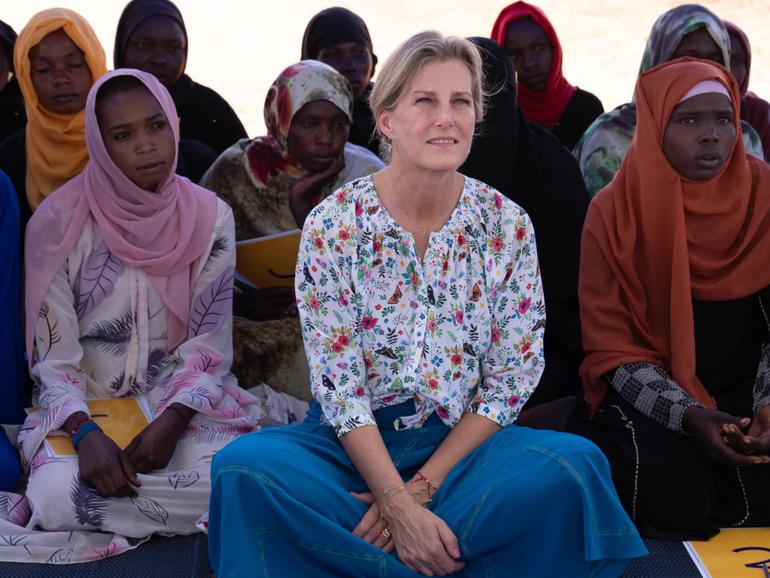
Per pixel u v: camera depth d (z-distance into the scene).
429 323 2.78
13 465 3.21
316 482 2.61
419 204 2.77
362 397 2.77
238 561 2.54
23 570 2.94
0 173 3.42
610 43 10.63
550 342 3.87
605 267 3.38
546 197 3.90
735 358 3.37
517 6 5.23
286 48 10.61
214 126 5.22
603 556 2.62
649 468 3.10
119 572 2.93
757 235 3.33
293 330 3.79
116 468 3.03
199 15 11.48
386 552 2.62
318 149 3.87
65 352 3.29
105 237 3.31
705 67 3.25
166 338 3.42
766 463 3.15
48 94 3.80
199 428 3.24
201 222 3.43
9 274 3.41
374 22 11.14
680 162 3.25
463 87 2.66
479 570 2.65
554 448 2.61
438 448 2.78
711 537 3.12
